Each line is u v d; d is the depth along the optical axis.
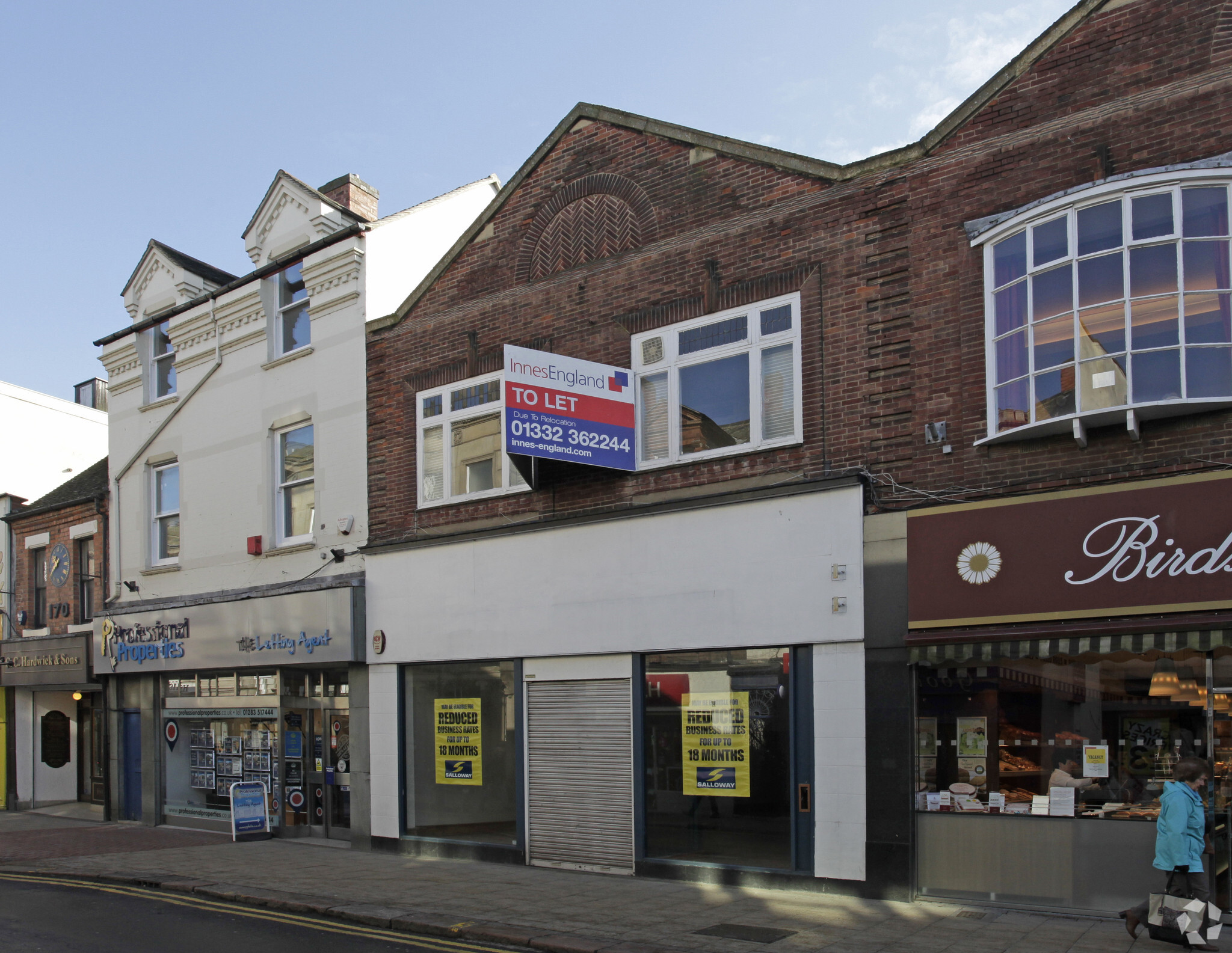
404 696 14.78
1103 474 9.32
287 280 17.91
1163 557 8.78
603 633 12.41
